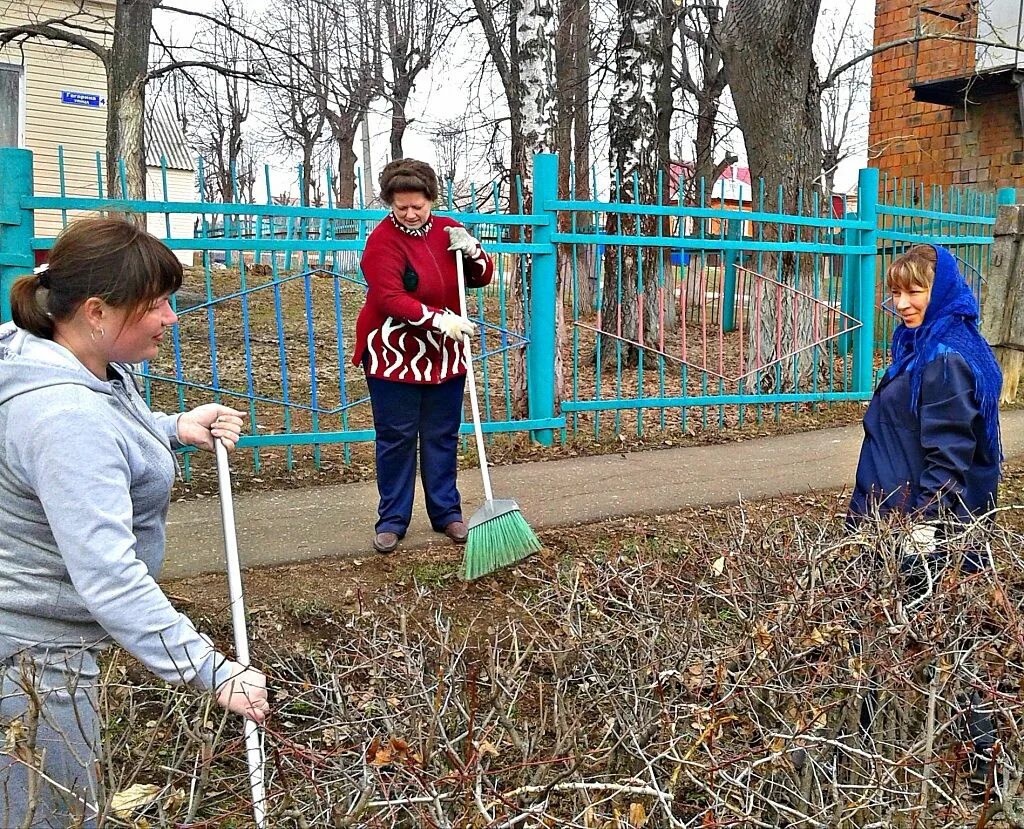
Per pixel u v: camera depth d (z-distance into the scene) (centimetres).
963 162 1144
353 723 208
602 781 207
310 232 618
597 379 641
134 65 866
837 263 809
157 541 210
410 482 411
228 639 333
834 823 194
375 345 392
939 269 283
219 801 214
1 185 484
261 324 1052
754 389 757
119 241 183
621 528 447
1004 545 262
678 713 216
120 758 225
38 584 188
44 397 176
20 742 175
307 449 610
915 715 237
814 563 239
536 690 259
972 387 272
